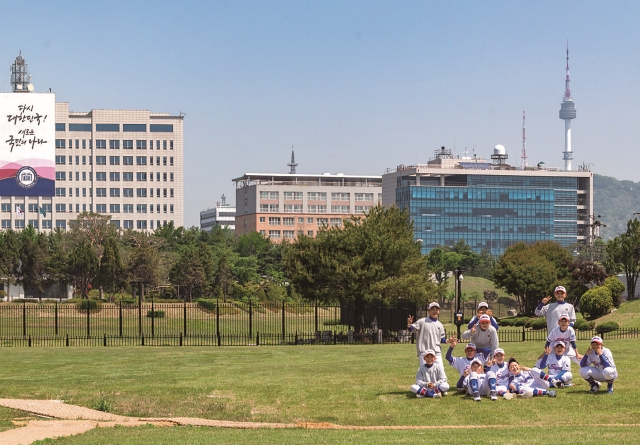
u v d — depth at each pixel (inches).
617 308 2647.6
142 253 3880.4
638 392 843.4
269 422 796.0
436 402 826.8
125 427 757.9
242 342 2022.6
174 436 698.2
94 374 1128.2
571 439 634.2
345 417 791.7
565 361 879.7
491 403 810.8
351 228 2132.1
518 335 2049.7
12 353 1535.4
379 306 2170.3
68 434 714.8
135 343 1939.0
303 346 1744.6
